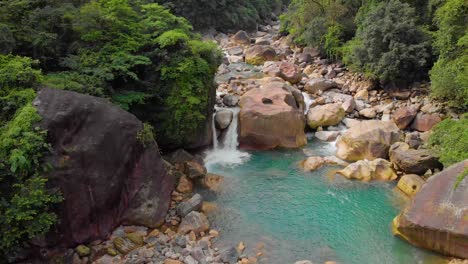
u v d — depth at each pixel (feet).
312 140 68.44
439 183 40.70
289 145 65.36
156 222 43.80
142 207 43.21
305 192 52.01
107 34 55.42
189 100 55.26
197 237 42.80
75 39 55.21
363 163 56.39
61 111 38.17
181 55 56.75
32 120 35.94
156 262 38.09
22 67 40.09
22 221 32.45
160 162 45.83
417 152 55.21
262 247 41.29
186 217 44.45
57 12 53.31
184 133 57.82
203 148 63.62
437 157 53.21
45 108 37.83
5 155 33.94
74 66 49.80
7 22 48.24
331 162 59.62
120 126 41.65
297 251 40.68
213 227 44.62
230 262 38.68
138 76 57.47
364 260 39.17
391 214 46.70
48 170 35.42
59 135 37.29
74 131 38.58
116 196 40.96
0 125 36.52
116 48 54.19
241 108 68.08
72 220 37.27
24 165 33.83
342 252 40.45
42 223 33.01
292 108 67.00
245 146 65.57
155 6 66.74
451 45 64.39
